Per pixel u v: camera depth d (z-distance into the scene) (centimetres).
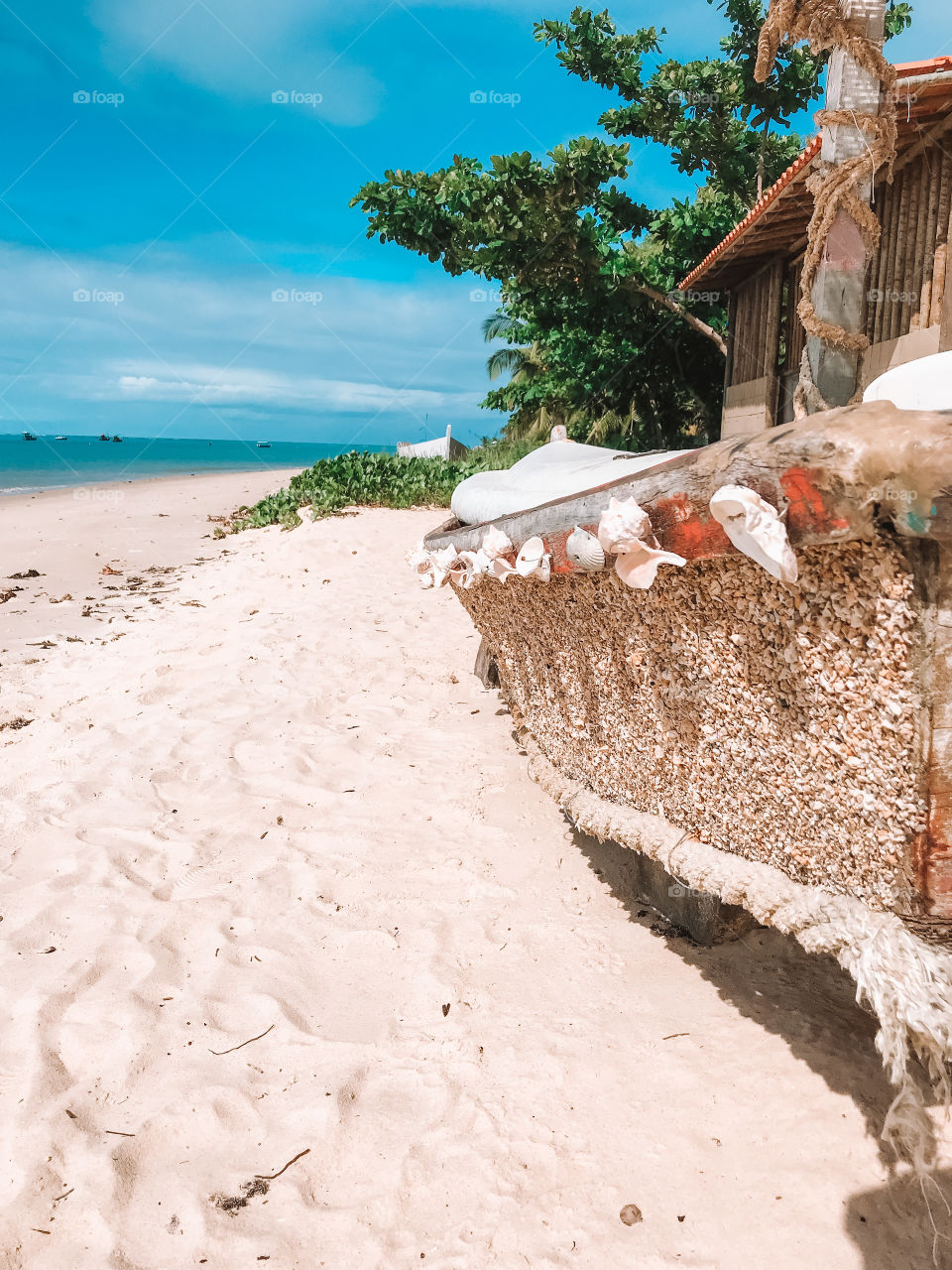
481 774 466
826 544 156
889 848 172
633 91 1650
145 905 347
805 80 1575
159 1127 239
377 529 1324
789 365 1117
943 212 700
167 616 863
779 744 195
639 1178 216
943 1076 176
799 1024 263
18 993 294
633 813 277
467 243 1583
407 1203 215
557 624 304
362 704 583
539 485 350
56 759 494
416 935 325
